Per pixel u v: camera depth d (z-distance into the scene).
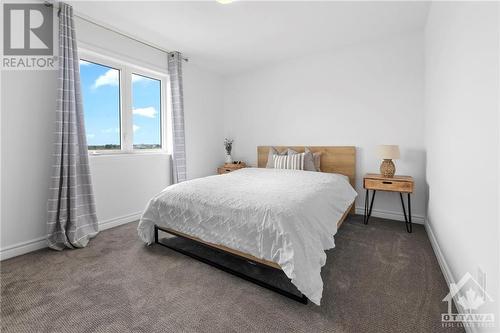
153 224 2.25
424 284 1.60
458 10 1.46
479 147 1.12
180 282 1.65
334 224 1.93
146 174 3.18
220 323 1.26
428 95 2.51
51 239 2.17
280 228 1.45
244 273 1.76
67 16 2.22
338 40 3.02
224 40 3.00
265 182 2.36
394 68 2.94
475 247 1.16
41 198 2.21
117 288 1.58
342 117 3.33
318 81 3.48
